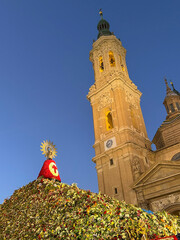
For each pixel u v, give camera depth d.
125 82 47.56
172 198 27.97
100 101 47.62
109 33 61.44
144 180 30.92
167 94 57.50
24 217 11.00
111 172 37.97
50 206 10.22
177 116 48.94
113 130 41.78
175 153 39.94
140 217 7.53
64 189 10.59
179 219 9.99
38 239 9.30
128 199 33.28
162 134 48.16
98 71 52.84
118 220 7.66
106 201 9.13
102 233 7.61
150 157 41.66
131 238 6.97
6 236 10.88
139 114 47.94
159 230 7.46
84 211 8.77
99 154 40.75
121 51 57.28
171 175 28.45
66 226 8.80
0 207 13.32
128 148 37.41
